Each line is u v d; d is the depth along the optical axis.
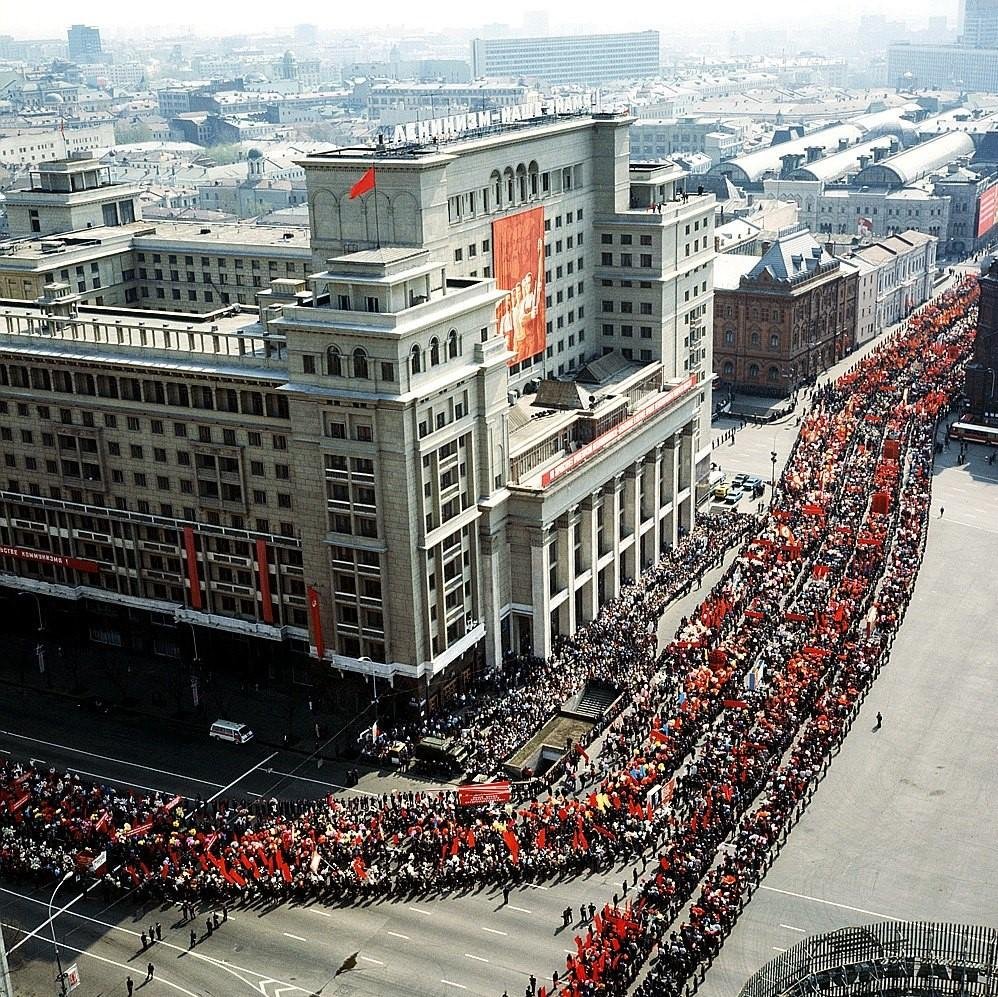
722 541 178.88
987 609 157.62
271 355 131.88
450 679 136.62
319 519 131.62
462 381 131.25
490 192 157.50
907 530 173.88
